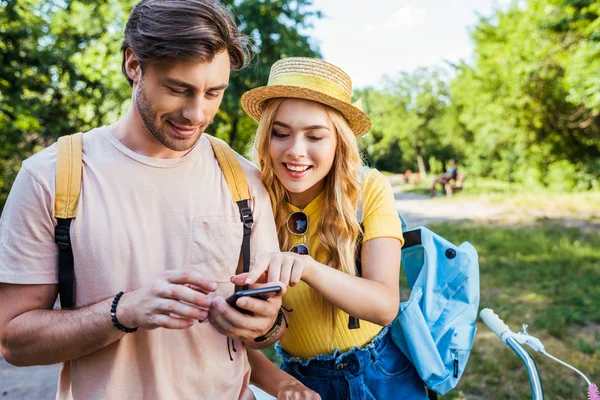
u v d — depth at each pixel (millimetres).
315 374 1753
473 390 3758
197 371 1351
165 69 1159
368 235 1636
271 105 1609
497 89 21688
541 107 19359
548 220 12625
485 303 5809
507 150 25734
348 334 1717
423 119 46344
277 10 13203
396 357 1791
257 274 1286
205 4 1195
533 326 5031
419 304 1817
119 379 1281
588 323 5113
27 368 4102
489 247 9164
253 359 1729
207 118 1257
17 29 9703
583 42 13648
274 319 1339
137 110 1284
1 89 9719
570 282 6609
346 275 1460
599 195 16969
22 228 1203
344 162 1647
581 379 3867
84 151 1303
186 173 1363
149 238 1300
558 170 20141
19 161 11602
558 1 12156
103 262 1245
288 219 1729
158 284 1137
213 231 1365
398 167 53094
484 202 18109
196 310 1121
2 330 1214
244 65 1421
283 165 1602
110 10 13898
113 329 1163
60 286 1232
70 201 1222
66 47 12562
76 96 12039
